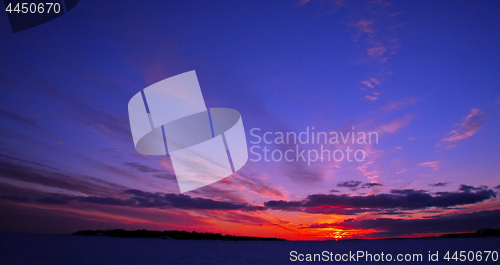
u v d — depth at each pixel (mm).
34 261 8055
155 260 8867
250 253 11312
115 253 10102
